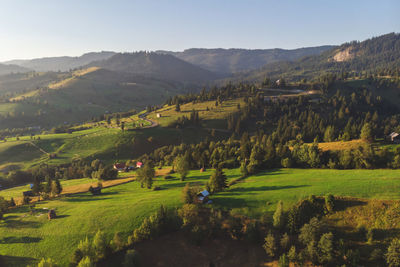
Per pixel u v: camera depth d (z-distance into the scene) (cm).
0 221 7012
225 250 5344
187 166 9831
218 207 6512
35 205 8275
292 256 4591
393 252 4016
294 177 7938
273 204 6175
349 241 4709
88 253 4922
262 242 5322
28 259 5206
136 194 8419
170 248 5453
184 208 6150
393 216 4884
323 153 9131
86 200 8419
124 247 5431
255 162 9538
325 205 5600
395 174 6781
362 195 5691
